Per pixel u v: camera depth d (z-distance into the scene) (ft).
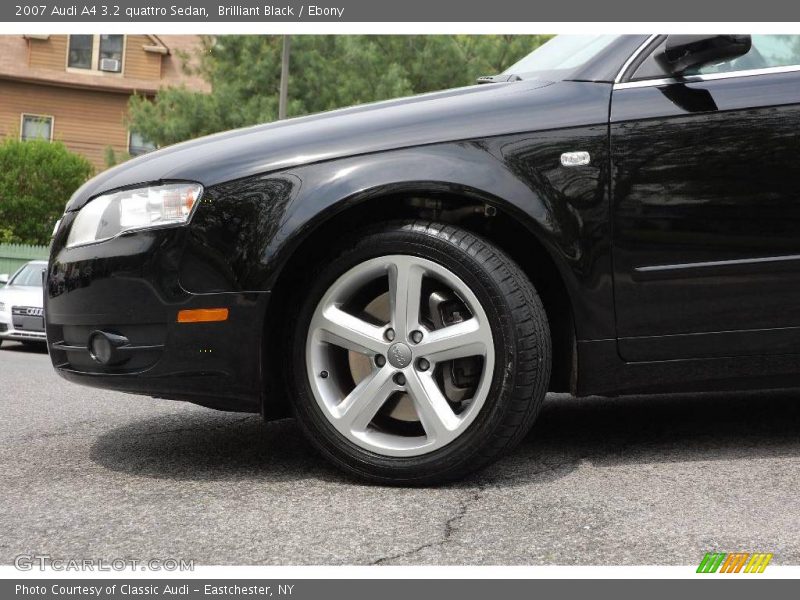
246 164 8.20
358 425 8.16
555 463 8.89
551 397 13.44
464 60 60.54
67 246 8.61
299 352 8.25
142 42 93.35
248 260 8.02
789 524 6.88
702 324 8.23
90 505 7.64
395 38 61.21
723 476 8.27
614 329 8.19
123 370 8.24
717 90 8.37
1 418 12.32
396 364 8.04
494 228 8.77
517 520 7.07
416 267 8.01
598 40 9.20
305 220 7.98
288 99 55.62
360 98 55.93
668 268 8.16
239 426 11.26
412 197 8.47
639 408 12.02
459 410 8.34
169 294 8.07
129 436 10.76
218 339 8.07
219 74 58.49
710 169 8.19
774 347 8.29
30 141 72.74
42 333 34.78
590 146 8.15
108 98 92.94
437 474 8.00
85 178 72.43
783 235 8.22
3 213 69.97
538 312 8.00
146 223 8.18
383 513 7.30
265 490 8.05
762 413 11.27
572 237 8.04
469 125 8.19
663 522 6.98
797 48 8.68
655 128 8.21
